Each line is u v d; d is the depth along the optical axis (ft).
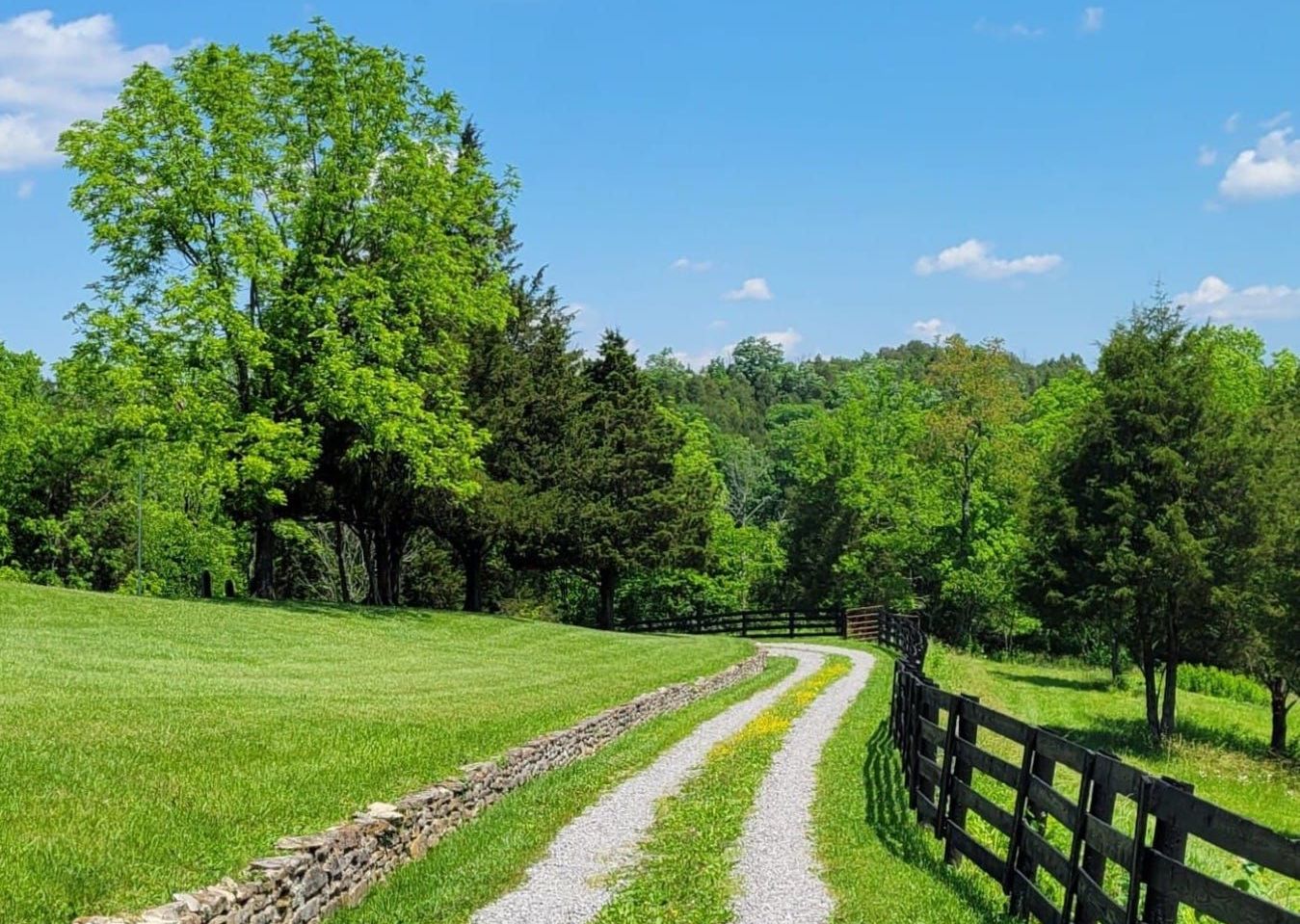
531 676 76.13
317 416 105.60
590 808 40.24
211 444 95.20
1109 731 104.17
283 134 105.29
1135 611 102.73
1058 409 193.36
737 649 109.09
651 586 203.51
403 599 171.53
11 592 80.07
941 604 203.51
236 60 101.86
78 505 160.86
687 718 67.36
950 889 29.14
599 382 159.84
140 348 95.40
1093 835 22.88
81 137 94.68
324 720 45.88
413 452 103.24
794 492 242.58
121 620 77.41
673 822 37.52
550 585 196.54
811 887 29.27
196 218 97.76
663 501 149.48
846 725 64.28
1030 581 111.65
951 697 35.68
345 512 120.26
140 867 24.49
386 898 29.17
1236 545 99.66
